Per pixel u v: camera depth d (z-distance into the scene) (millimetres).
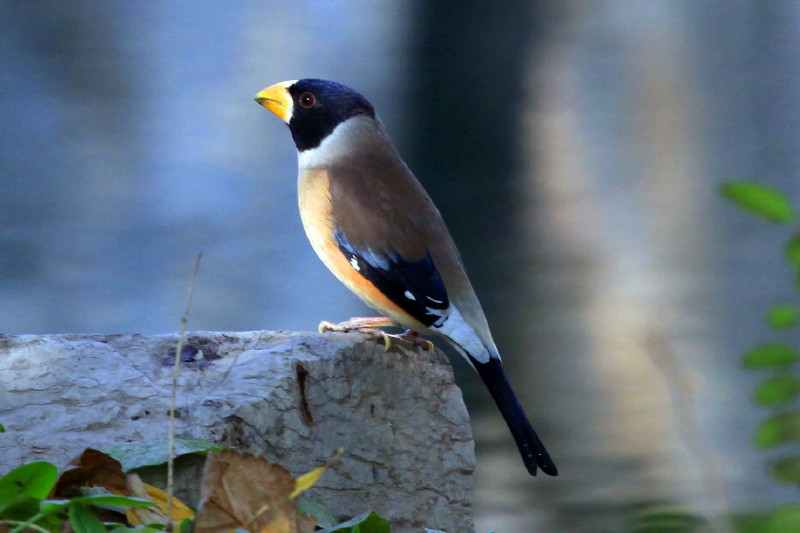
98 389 5129
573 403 11359
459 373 12438
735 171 20672
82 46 29047
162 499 4426
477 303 7250
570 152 22094
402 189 7508
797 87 27250
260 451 5180
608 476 9859
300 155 7891
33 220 17234
